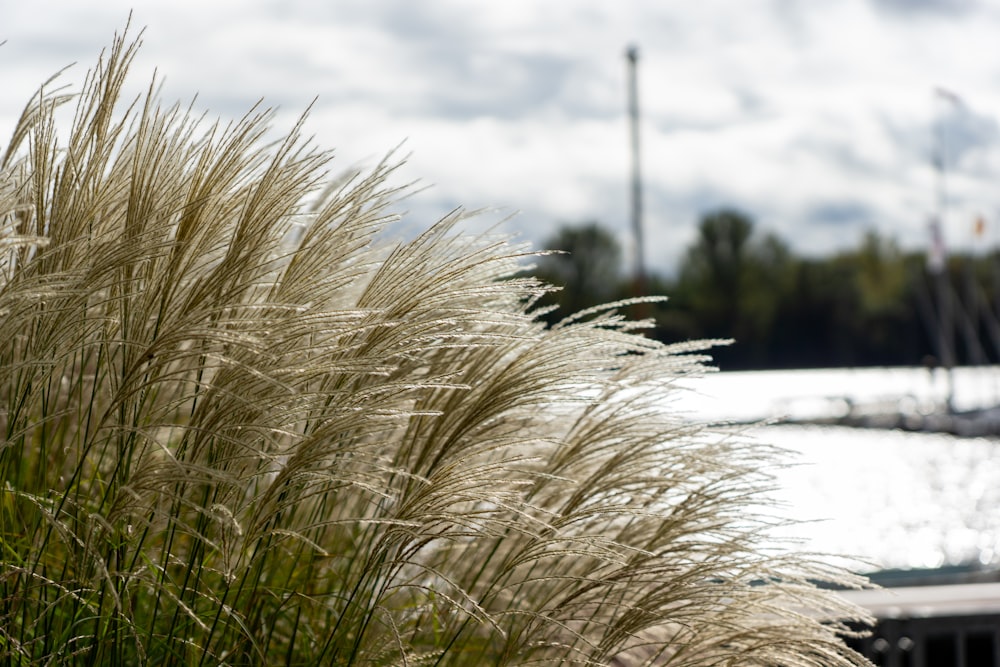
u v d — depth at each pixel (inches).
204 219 71.7
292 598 76.8
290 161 73.0
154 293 69.5
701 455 80.2
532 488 81.4
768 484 80.2
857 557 78.2
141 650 65.8
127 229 69.6
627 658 86.0
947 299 1326.3
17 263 72.6
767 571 78.7
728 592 76.1
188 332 62.5
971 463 861.8
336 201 74.5
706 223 2501.2
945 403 1285.7
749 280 2477.9
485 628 84.6
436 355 80.4
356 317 70.4
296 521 83.7
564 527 78.0
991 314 2146.9
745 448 81.0
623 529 83.1
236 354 67.7
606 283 2031.3
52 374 74.0
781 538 80.0
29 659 66.4
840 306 2479.1
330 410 66.9
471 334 71.1
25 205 70.1
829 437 1063.6
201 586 75.2
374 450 79.0
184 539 84.4
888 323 2482.8
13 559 71.7
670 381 83.5
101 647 67.9
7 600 68.2
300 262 73.4
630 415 82.5
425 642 85.7
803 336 2487.7
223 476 60.4
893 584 219.6
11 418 70.9
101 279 66.9
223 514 65.0
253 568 74.7
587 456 81.7
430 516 67.4
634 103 1114.1
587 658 77.1
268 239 71.9
